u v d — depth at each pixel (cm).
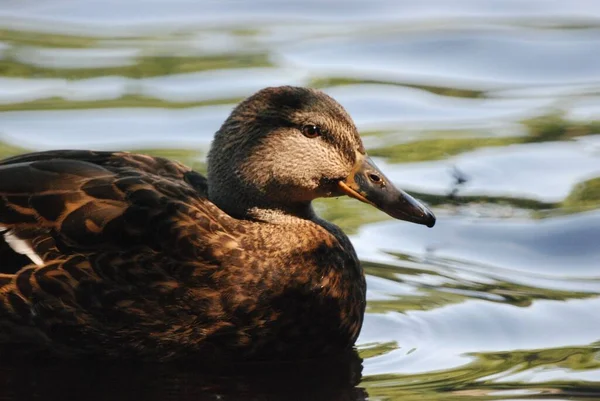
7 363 1146
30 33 2141
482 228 1497
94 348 1143
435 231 1494
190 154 1672
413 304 1297
